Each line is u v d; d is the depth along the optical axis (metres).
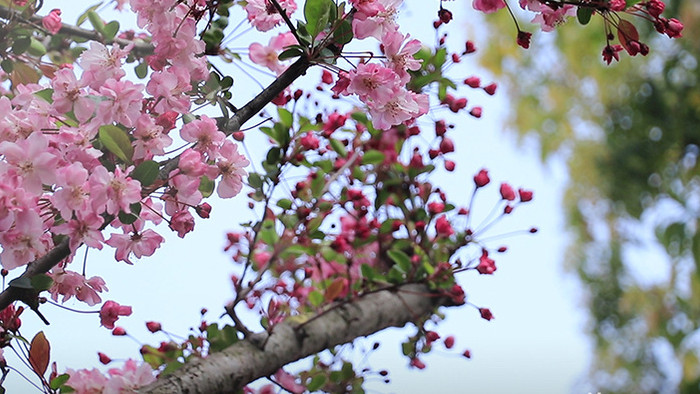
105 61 1.99
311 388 2.81
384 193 3.18
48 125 1.96
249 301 3.04
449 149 3.08
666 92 7.71
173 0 2.02
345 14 2.01
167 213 2.06
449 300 3.11
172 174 1.96
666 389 8.06
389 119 2.03
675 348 7.81
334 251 2.83
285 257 3.07
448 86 2.77
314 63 2.03
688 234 7.36
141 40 2.99
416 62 2.06
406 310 2.90
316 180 2.85
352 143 3.13
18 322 2.11
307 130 2.55
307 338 2.42
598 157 8.11
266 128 2.46
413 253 3.18
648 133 7.83
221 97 2.19
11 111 1.93
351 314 2.67
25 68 2.68
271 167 2.50
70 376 2.08
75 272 2.09
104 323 2.14
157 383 2.02
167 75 1.96
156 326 2.52
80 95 1.90
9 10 2.62
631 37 1.94
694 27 7.26
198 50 2.07
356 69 2.00
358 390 2.98
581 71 8.12
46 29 2.68
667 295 7.83
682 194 7.53
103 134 1.85
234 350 2.21
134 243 2.05
